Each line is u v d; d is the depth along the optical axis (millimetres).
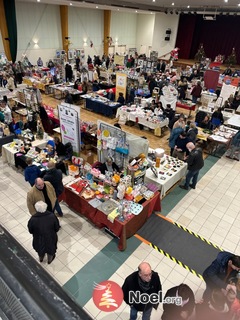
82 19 20625
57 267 4297
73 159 6523
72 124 7039
